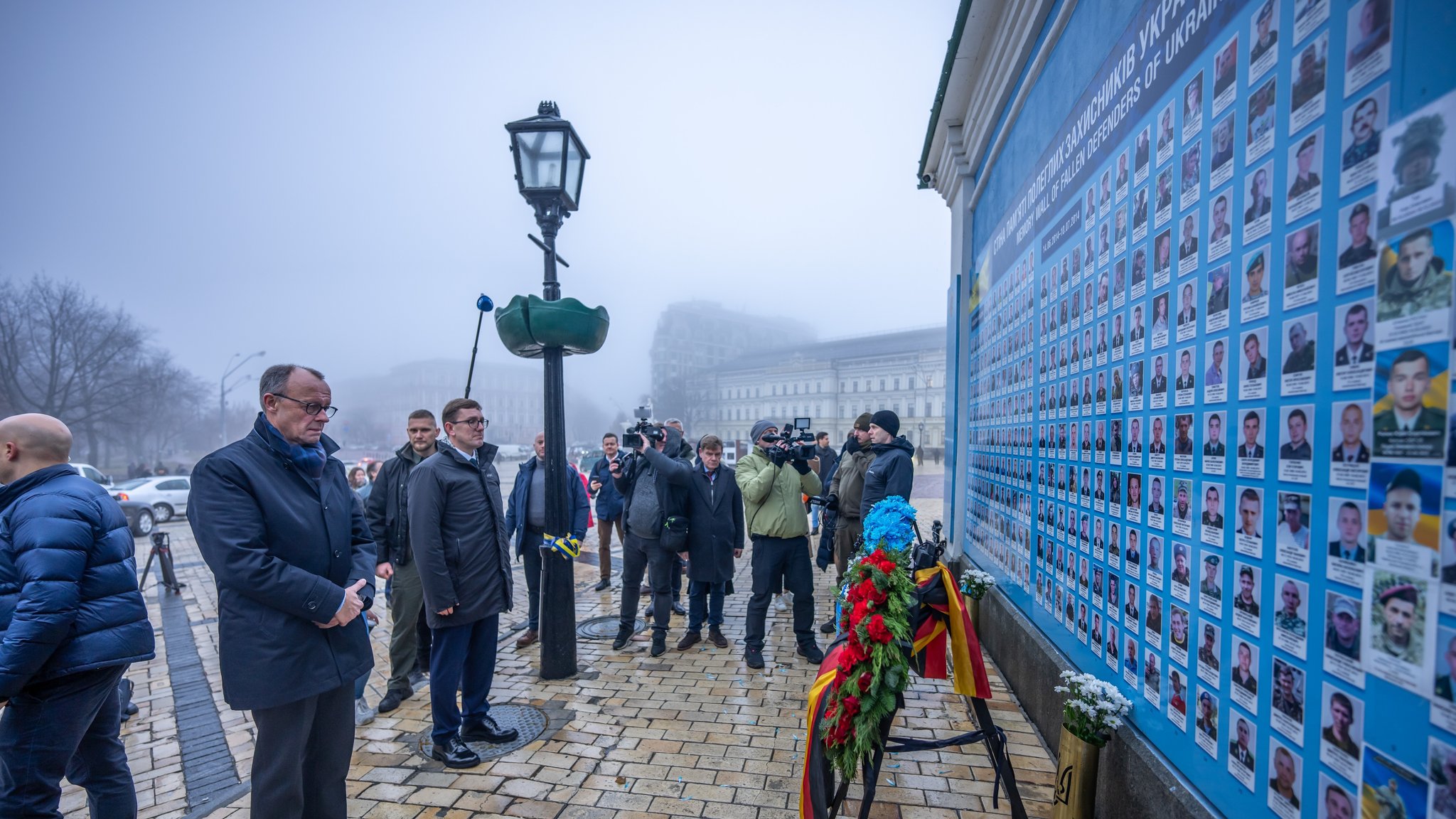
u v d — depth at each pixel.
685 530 4.82
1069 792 2.41
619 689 4.13
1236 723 1.74
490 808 2.80
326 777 2.46
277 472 2.32
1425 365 1.14
